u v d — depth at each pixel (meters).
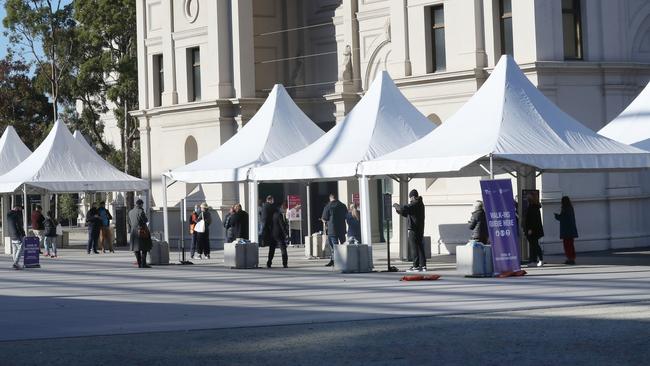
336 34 49.94
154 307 24.52
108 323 21.83
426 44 41.38
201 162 37.84
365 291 26.50
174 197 52.53
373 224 48.22
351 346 17.56
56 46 73.94
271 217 35.78
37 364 16.83
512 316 20.66
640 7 39.56
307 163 33.34
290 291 27.23
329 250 40.34
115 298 26.81
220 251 48.00
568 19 38.44
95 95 75.25
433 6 41.34
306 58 52.12
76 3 70.19
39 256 42.97
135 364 16.52
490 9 39.06
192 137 51.97
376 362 15.94
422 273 31.05
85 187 45.47
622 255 35.75
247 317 22.09
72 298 27.12
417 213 31.88
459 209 39.38
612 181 38.34
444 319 20.61
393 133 33.25
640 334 17.70
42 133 82.88
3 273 36.38
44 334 20.42
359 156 32.16
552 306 22.08
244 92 49.91
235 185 50.19
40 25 73.38
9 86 87.19
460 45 39.94
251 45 50.22
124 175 46.84
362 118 34.12
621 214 38.59
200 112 51.03
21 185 44.69
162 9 53.50
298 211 49.31
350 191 48.53
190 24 52.03
